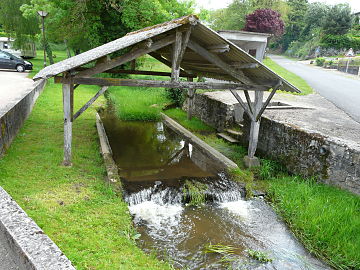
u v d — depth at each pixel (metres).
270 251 5.41
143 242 5.39
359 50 41.41
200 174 8.38
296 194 6.97
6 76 19.31
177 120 13.96
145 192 6.84
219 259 5.11
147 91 18.94
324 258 5.30
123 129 12.53
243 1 38.47
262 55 15.49
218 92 15.21
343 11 43.78
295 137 8.29
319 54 42.69
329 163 7.32
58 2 17.84
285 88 7.85
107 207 5.83
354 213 6.08
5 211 3.18
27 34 24.95
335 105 13.49
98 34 19.23
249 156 8.90
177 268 4.79
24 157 7.54
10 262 2.83
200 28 6.29
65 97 6.87
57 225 4.94
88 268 4.10
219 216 6.46
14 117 8.85
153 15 16.58
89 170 7.30
